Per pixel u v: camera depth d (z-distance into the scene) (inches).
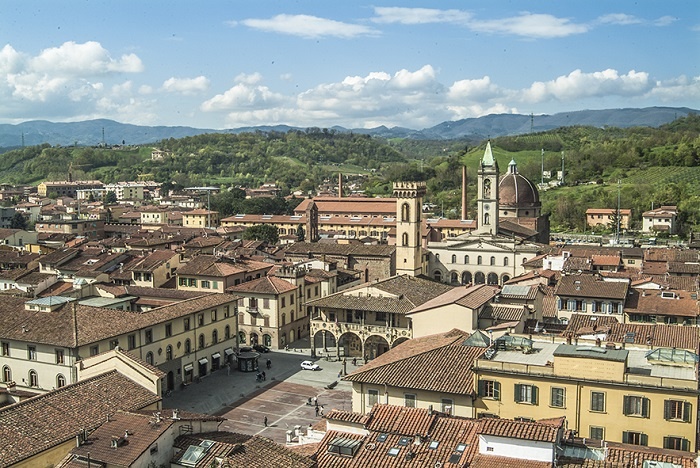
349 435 2213.3
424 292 5172.2
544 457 1886.1
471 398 2672.2
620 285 4453.7
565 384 2524.6
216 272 5689.0
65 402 2539.4
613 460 1931.6
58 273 5871.1
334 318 5118.1
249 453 2082.9
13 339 3809.1
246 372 4832.7
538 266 6702.8
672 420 2377.0
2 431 2260.1
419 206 6889.8
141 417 2218.3
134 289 5177.2
